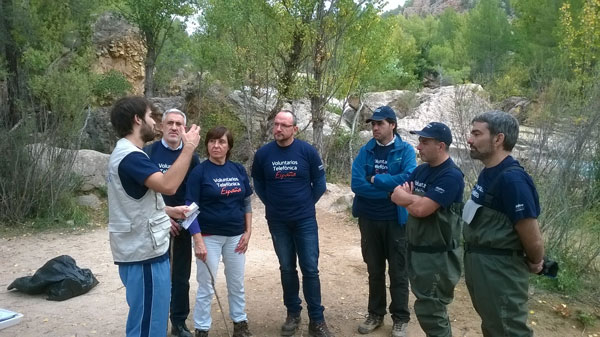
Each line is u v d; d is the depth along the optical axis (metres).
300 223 4.43
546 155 6.71
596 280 5.73
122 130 3.11
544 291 5.59
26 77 12.33
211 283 4.24
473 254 3.23
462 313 5.11
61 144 9.41
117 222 3.07
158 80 20.92
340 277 6.22
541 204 5.91
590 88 7.73
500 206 3.11
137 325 3.09
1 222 8.67
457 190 3.52
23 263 6.80
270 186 4.46
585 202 6.77
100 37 18.50
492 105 8.73
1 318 3.78
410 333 4.62
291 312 4.57
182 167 3.01
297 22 11.08
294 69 12.04
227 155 4.37
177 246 4.27
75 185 9.66
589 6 11.23
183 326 4.39
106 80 15.86
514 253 3.12
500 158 3.16
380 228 4.48
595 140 7.07
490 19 29.59
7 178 8.78
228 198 4.25
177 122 4.21
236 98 15.54
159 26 18.36
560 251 5.84
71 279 5.43
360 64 11.86
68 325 4.73
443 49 35.81
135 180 2.98
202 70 15.46
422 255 3.64
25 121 9.22
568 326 4.94
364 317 5.03
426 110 16.20
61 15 14.96
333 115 15.77
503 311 3.12
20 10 13.68
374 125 4.43
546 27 21.39
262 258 7.02
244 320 4.43
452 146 8.25
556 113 7.08
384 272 4.64
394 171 4.39
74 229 8.63
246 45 12.23
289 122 4.38
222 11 12.11
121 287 5.80
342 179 12.94
